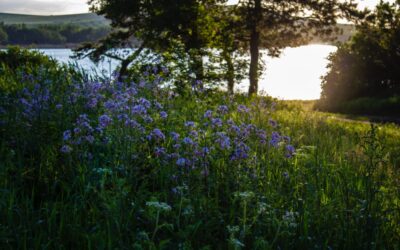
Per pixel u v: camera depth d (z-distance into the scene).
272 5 37.34
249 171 6.28
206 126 7.62
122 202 4.98
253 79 34.50
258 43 37.84
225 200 5.84
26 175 6.00
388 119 32.19
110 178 5.87
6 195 5.16
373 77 42.12
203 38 26.08
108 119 6.07
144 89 9.13
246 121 9.48
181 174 5.98
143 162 6.38
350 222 5.64
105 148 6.51
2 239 4.40
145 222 5.09
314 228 5.59
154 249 4.44
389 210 5.83
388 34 41.66
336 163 8.28
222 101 11.73
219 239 5.29
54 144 6.74
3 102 8.45
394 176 7.58
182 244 4.72
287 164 6.94
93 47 36.03
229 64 17.20
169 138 7.14
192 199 5.48
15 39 131.62
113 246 4.54
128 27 34.44
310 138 10.48
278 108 19.47
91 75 9.60
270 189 6.09
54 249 4.68
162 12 29.56
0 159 6.10
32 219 4.83
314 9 37.25
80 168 5.77
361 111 36.75
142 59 14.82
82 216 5.16
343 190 6.27
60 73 10.00
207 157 6.35
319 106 40.94
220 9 34.69
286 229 5.27
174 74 14.50
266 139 7.55
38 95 7.95
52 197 5.48
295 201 5.89
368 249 5.33
